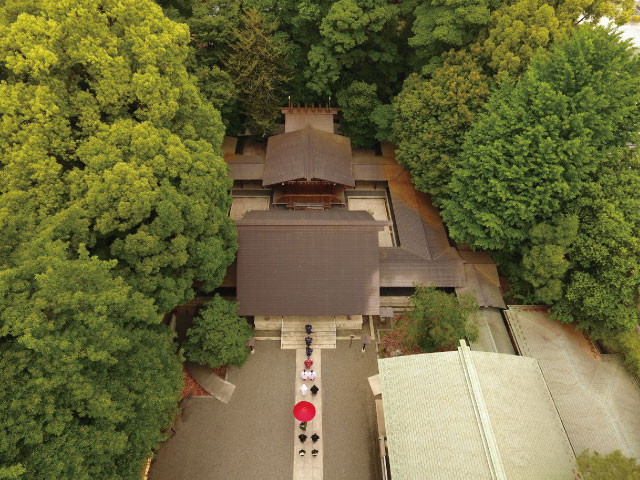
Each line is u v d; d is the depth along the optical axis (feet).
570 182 104.58
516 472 77.61
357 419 108.88
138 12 101.40
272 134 183.52
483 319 120.88
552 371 106.93
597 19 133.59
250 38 144.56
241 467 100.07
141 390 77.82
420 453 83.15
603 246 100.17
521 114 106.42
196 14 149.59
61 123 84.58
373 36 156.25
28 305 61.77
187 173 97.91
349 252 122.83
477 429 82.79
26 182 81.20
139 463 76.74
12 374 57.72
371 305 120.47
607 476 71.46
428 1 147.13
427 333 114.01
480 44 134.62
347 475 99.40
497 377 93.15
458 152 131.95
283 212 142.61
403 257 132.87
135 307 79.20
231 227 113.50
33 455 57.72
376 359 121.29
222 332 108.68
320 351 122.83
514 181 107.86
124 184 83.10
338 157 162.81
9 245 72.90
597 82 98.84
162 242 90.94
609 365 106.63
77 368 62.28
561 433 89.15
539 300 116.06
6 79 86.58
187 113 111.55
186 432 105.09
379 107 162.91
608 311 101.04
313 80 165.58
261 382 115.44
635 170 106.42
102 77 91.40
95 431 65.36
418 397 91.09
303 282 121.29
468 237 124.16
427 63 159.63
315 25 166.09
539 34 117.50
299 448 103.19
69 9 89.56
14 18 91.09
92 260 73.20
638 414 97.50
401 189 158.92
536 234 106.63
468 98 128.06
